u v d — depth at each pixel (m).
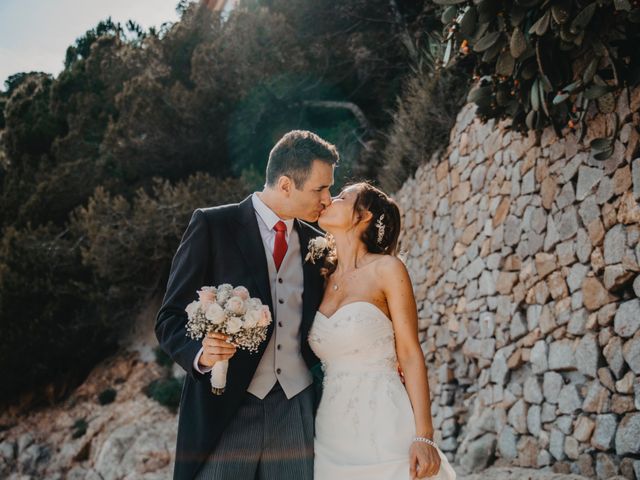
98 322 14.02
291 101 14.12
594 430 5.09
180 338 2.81
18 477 12.21
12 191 15.43
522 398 6.28
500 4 4.66
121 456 11.41
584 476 5.09
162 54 15.15
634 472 4.59
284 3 14.52
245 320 2.61
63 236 14.46
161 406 12.42
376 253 3.46
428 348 8.89
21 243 13.81
